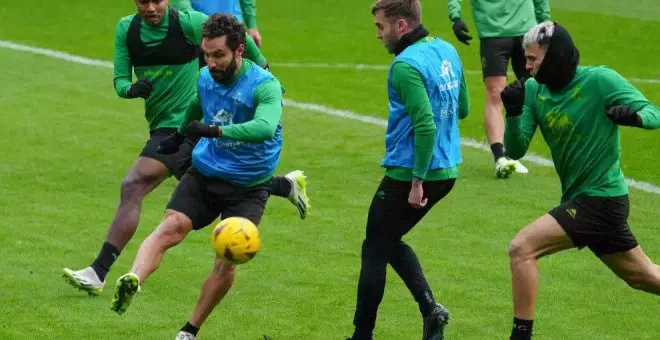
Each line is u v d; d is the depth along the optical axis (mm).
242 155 18422
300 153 32781
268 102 17766
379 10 18391
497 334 19703
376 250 18609
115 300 17359
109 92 40812
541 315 20672
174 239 18281
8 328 19406
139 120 36531
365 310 18531
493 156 30750
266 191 18984
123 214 21344
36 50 48656
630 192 29188
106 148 32906
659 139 34750
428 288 18844
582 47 52438
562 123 17391
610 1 62812
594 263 23641
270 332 19594
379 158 32344
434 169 18375
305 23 56875
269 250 24109
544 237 17422
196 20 21750
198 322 18547
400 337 19516
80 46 50094
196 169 18719
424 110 17688
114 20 56500
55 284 21859
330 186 29312
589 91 17156
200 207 18531
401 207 18391
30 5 59000
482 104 40250
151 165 21500
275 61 48406
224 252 17234
